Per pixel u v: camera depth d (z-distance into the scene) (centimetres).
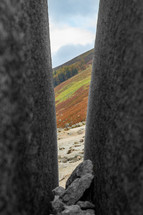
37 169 166
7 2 131
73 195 221
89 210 201
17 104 132
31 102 166
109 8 235
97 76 296
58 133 1622
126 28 159
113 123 164
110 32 212
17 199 113
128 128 131
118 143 146
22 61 150
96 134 254
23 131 139
